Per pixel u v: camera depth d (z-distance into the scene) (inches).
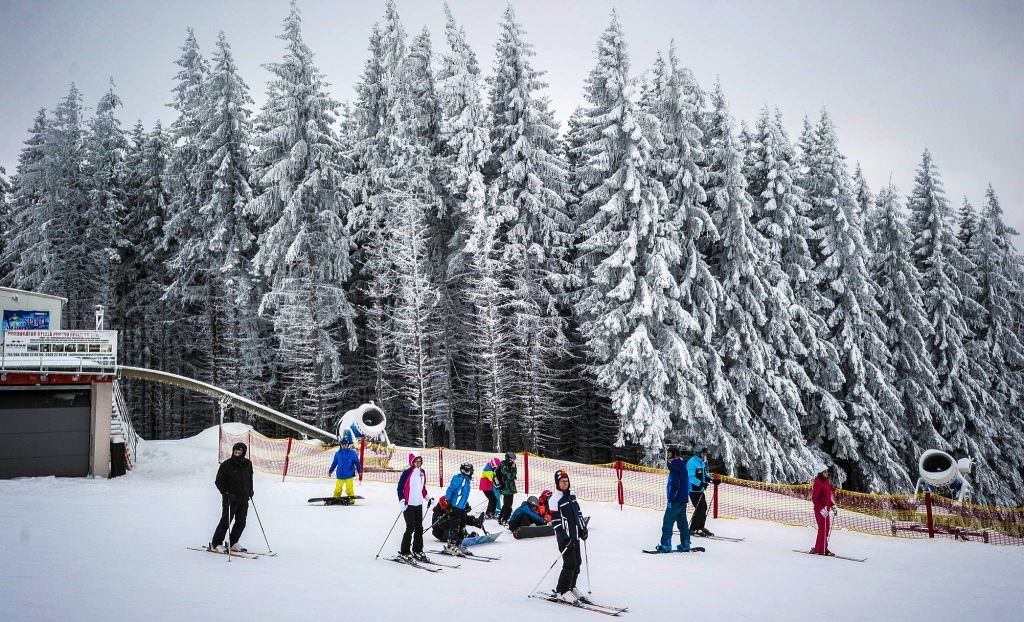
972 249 1684.3
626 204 1203.2
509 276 1343.5
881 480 1298.0
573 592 335.9
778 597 367.9
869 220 1505.9
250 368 1446.9
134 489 737.6
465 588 359.6
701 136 1240.8
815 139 1459.2
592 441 1535.4
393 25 1504.7
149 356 1740.9
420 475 426.0
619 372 1165.7
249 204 1326.3
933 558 535.5
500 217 1263.5
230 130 1466.5
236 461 419.8
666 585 385.7
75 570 348.8
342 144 1579.7
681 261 1251.2
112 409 987.3
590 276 1300.4
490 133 1390.3
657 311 1137.4
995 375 1558.8
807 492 883.4
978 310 1571.1
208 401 1699.1
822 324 1333.7
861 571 460.4
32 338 828.6
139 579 336.2
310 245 1322.6
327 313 1362.0
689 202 1212.5
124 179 1716.3
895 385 1424.7
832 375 1291.8
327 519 580.1
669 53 1248.2
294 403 1563.7
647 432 1085.1
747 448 1152.8
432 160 1414.9
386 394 1460.4
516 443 1476.4
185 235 1562.5
